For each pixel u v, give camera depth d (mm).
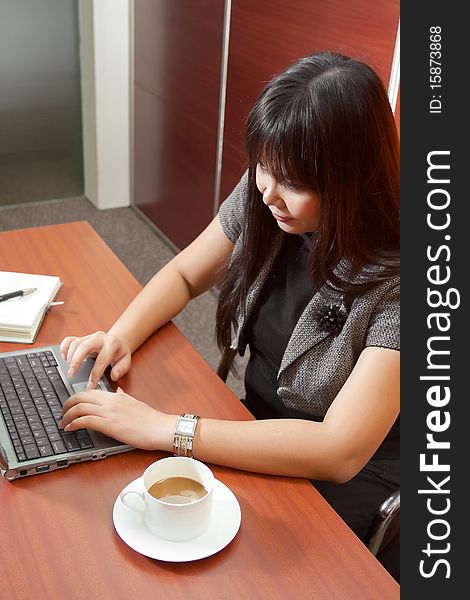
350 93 1142
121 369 1383
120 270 1732
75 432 1221
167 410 1311
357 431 1191
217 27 2869
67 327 1516
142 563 1021
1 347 1439
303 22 2354
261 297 1479
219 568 1022
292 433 1195
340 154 1152
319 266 1249
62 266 1723
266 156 1197
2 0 3465
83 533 1058
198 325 3068
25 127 3779
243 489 1164
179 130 3332
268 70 2600
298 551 1062
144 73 3537
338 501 1426
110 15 3514
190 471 1095
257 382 1515
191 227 3410
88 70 3672
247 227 1423
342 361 1299
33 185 3936
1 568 998
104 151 3811
